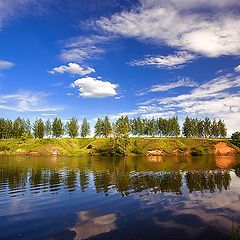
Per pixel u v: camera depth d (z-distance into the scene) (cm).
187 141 17875
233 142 17188
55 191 4512
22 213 3216
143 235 2466
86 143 18888
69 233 2539
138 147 16862
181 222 2811
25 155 15225
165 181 5503
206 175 6406
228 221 2833
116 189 4656
